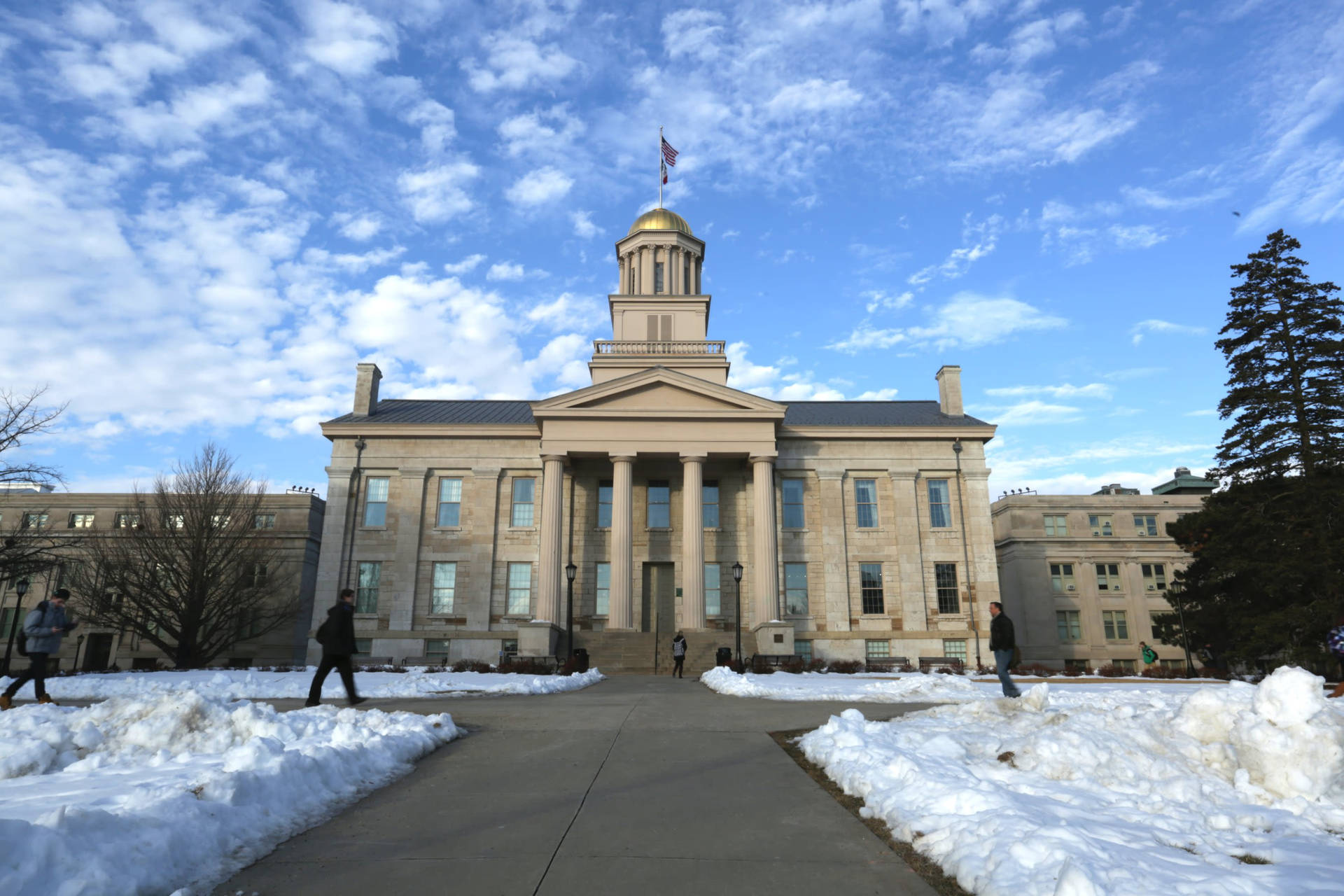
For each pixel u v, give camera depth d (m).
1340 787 7.67
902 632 44.44
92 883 4.87
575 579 45.09
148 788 6.84
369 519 45.94
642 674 35.78
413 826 7.09
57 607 14.44
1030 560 58.94
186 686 21.61
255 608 48.50
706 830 7.02
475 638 43.47
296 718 11.23
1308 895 4.84
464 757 10.46
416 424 46.53
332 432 46.56
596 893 5.45
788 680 26.34
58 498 56.78
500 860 6.14
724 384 49.53
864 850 6.46
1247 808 7.41
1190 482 66.25
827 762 9.55
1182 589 44.31
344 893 5.40
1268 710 8.62
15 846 4.84
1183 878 5.08
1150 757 8.61
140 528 44.94
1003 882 5.22
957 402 51.09
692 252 55.59
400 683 21.64
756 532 42.91
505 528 45.88
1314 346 37.28
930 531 46.31
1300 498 35.84
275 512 55.47
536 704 17.39
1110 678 29.69
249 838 6.46
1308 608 33.75
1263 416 38.03
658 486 46.97
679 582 45.62
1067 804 7.27
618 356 49.34
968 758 9.16
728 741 11.84
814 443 47.28
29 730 10.25
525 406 53.59
